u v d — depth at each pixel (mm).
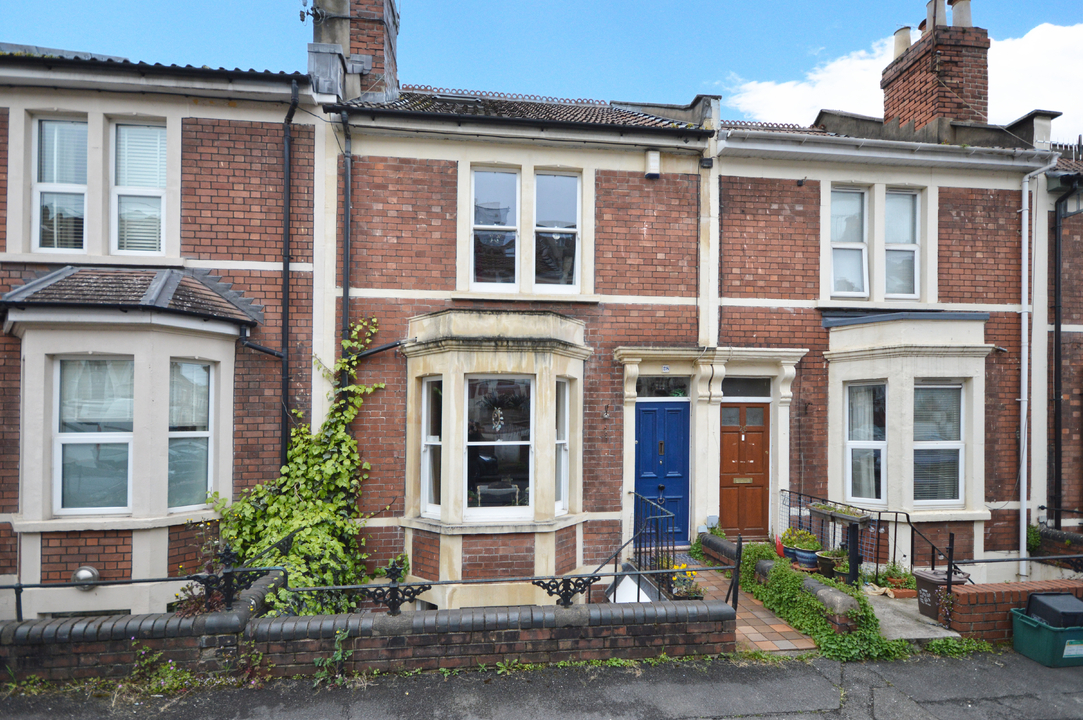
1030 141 8617
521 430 7027
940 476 8039
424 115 7227
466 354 6727
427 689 4426
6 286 6539
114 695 4227
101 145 6766
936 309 8430
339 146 7316
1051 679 4789
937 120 8641
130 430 6211
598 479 7688
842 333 8188
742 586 6703
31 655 4344
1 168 6602
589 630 4855
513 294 7602
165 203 6938
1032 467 8453
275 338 7062
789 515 7984
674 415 8156
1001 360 8508
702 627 5020
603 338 7820
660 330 7953
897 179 8469
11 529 6230
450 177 7586
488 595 6617
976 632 5406
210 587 4699
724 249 8133
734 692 4480
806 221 8305
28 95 6637
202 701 4211
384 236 7418
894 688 4605
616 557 7270
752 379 8398
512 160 7699
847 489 8148
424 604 6945
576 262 7984
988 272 8594
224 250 6992
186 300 6320
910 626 5602
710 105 8016
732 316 8117
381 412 7246
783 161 8266
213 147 7000
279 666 4520
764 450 8352
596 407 7738
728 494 8250
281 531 6387
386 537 7141
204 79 6750
